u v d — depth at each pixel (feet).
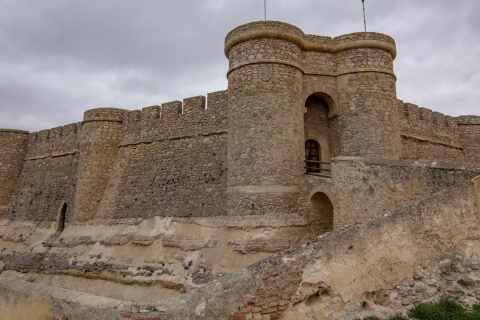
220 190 56.34
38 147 95.45
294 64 50.52
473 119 86.12
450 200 24.31
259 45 49.85
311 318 18.92
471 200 25.00
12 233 86.48
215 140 60.23
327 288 19.66
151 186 65.41
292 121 48.70
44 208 84.99
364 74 52.54
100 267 59.36
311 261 19.76
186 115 65.31
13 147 97.96
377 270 21.02
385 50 54.39
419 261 22.22
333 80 53.98
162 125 68.18
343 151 51.88
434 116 80.02
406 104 73.41
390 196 32.83
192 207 58.34
